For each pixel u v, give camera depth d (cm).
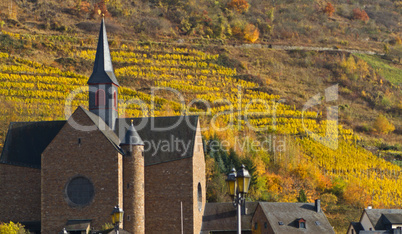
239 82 15650
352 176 11588
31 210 6706
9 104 11588
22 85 12519
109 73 6962
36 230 6481
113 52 15888
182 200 6519
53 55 15100
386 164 12369
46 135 6988
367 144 13625
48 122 7100
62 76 13688
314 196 10212
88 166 6262
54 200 6253
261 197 9200
